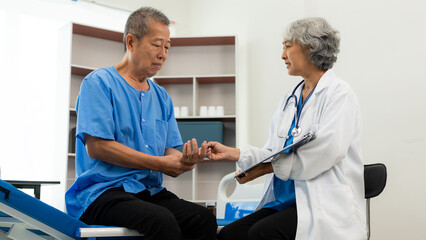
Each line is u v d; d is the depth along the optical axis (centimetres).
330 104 172
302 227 162
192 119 445
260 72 446
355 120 174
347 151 171
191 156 168
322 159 164
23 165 415
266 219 169
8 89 418
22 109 421
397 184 315
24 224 146
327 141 164
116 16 486
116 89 174
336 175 169
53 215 139
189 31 534
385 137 324
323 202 164
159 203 171
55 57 443
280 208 188
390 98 324
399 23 323
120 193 159
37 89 430
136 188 165
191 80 450
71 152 410
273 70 431
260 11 451
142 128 178
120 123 172
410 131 312
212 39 448
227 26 494
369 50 339
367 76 339
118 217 150
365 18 344
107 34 435
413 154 309
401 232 310
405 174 312
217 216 265
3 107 413
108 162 167
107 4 478
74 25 416
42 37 441
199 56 467
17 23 431
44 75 436
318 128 172
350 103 172
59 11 454
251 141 449
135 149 175
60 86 423
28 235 146
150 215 144
